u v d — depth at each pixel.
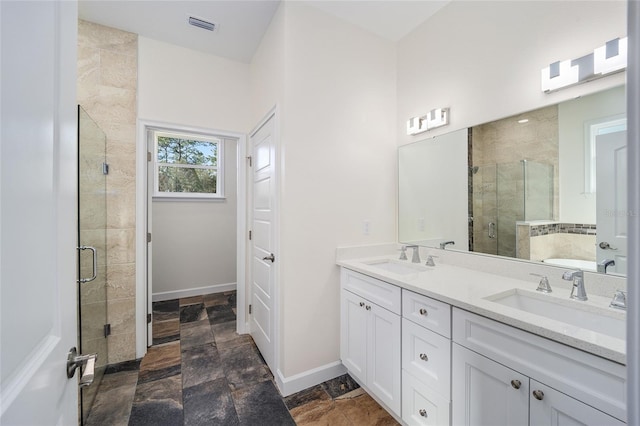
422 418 1.37
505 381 1.02
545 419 0.92
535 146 1.49
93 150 1.85
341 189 2.05
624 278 1.18
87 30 2.10
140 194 2.29
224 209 4.05
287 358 1.84
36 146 0.51
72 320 0.69
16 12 0.44
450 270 1.77
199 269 3.90
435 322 1.30
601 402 0.80
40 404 0.52
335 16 2.02
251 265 2.64
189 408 1.70
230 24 2.12
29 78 0.48
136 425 1.57
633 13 0.34
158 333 2.73
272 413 1.66
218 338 2.63
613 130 1.23
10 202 0.42
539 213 1.47
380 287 1.65
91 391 1.73
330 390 1.86
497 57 1.65
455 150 1.89
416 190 2.18
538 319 0.96
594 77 1.26
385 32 2.22
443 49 1.96
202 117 2.50
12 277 0.43
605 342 0.80
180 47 2.42
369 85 2.19
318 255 1.95
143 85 2.29
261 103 2.31
